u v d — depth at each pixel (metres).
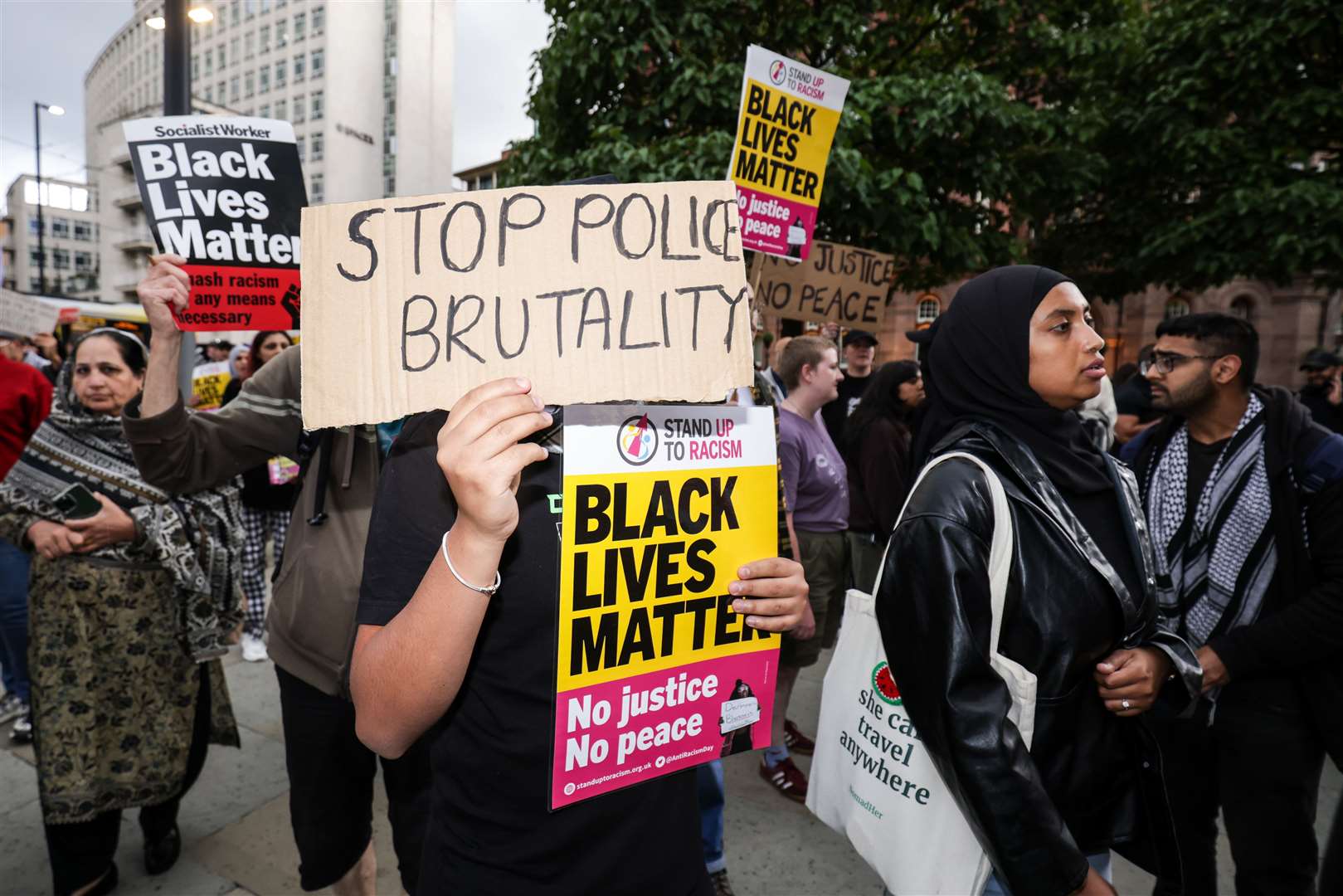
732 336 0.91
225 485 2.22
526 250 0.86
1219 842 2.59
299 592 1.65
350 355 0.83
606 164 6.32
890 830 1.22
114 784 2.05
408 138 49.31
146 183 1.78
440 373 0.84
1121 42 7.71
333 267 0.82
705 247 0.90
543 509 0.91
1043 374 1.30
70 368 2.11
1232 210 7.54
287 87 51.22
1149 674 1.25
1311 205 6.99
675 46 6.57
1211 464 1.90
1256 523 1.78
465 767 0.93
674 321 0.89
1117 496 1.36
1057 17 7.80
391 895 2.23
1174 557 1.92
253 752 3.01
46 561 2.05
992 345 1.34
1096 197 9.38
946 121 6.23
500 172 8.38
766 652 1.01
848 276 4.39
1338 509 1.62
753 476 1.00
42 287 23.94
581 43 6.43
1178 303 26.11
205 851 2.40
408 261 0.84
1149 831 1.31
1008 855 1.01
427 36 49.94
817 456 2.94
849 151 5.64
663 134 6.87
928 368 1.51
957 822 1.16
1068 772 1.25
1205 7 8.04
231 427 1.67
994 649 1.15
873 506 3.52
